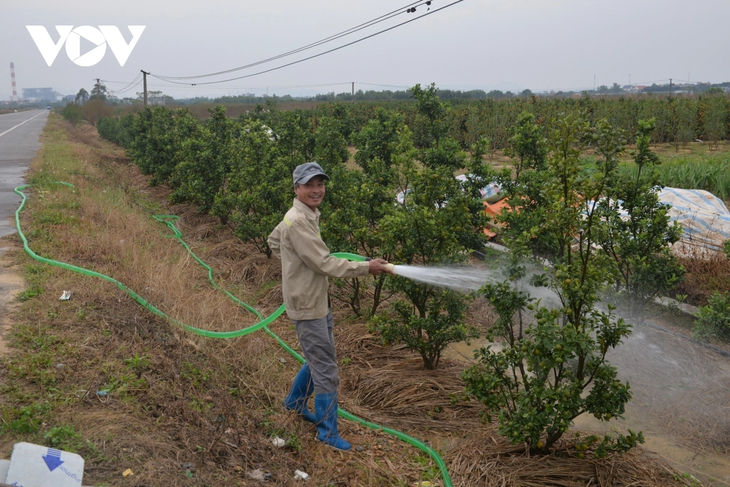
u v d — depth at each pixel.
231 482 3.29
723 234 8.55
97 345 4.43
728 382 5.27
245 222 9.73
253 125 11.27
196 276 8.42
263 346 5.75
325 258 3.83
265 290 8.19
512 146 7.19
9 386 3.63
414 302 5.61
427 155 7.81
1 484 2.41
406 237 5.57
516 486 3.86
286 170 9.74
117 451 3.16
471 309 7.23
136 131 22.84
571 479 3.94
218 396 4.23
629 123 28.28
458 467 4.07
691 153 26.00
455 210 5.51
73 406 3.54
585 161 4.84
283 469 3.62
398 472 3.97
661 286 6.17
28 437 3.15
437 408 4.98
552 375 5.00
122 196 12.95
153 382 4.04
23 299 5.21
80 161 18.22
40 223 8.61
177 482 3.07
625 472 3.98
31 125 49.81
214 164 13.41
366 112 32.91
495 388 4.16
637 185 6.30
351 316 7.24
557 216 3.93
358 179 9.28
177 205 15.14
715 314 5.41
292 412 4.30
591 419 4.86
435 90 7.98
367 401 5.17
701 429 4.62
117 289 5.92
